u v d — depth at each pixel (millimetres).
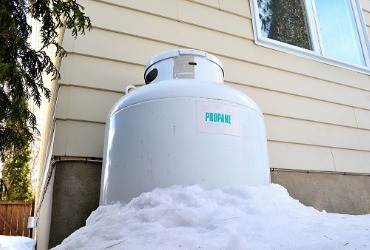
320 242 693
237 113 1219
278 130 2287
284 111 2371
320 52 2773
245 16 2492
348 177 2457
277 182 2139
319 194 2264
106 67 1851
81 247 923
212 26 2320
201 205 947
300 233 778
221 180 1089
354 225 866
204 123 1142
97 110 1733
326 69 2730
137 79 1917
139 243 797
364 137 2688
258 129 1287
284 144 2270
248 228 829
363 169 2557
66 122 1642
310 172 2295
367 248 636
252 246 707
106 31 1929
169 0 2213
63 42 1791
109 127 1319
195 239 781
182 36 2178
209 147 1114
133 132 1170
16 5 1646
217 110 1179
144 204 983
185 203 962
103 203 1211
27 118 2033
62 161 1567
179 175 1069
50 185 1673
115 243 820
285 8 2855
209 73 1493
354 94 2801
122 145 1185
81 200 1525
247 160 1174
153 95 1196
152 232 837
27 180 6504
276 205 1024
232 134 1169
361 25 3260
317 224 861
